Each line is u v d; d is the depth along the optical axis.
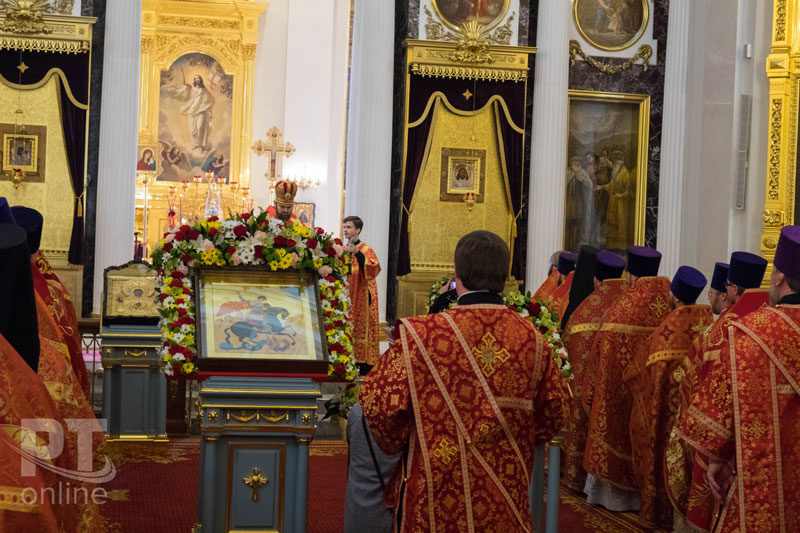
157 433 7.41
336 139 20.14
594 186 13.03
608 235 13.08
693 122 12.44
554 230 12.35
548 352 2.98
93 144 12.03
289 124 19.62
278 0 20.05
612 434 5.93
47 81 11.89
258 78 19.94
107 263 11.62
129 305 7.38
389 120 12.13
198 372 4.07
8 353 2.47
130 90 11.72
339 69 20.25
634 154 13.07
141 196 19.00
